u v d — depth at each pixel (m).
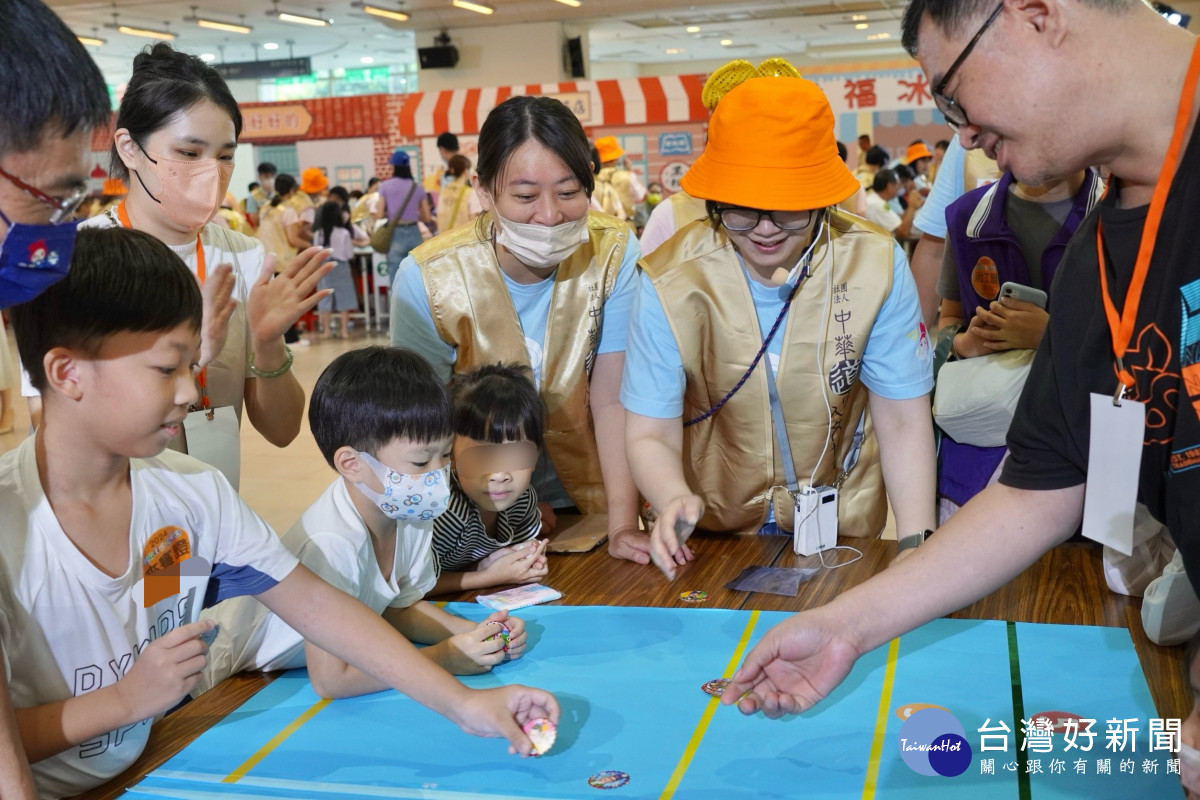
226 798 1.11
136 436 1.04
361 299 10.44
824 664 1.11
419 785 1.12
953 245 2.14
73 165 0.82
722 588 1.68
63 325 0.99
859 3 15.14
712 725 1.23
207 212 1.63
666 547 1.49
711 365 1.81
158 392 1.03
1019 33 0.95
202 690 1.47
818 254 1.73
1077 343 1.08
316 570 1.38
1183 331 0.96
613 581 1.75
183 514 1.19
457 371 2.04
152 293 1.00
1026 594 1.60
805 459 1.87
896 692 1.29
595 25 16.00
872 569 1.74
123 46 17.03
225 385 1.81
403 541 1.54
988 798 1.07
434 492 1.42
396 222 8.84
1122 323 1.01
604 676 1.37
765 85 1.50
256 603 1.45
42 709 1.05
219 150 1.66
